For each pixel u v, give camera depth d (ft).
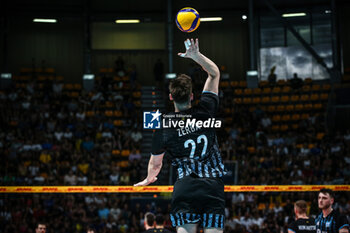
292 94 79.25
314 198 46.34
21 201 50.75
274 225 46.03
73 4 87.97
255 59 87.35
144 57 90.43
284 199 52.49
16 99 73.05
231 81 88.33
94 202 50.88
